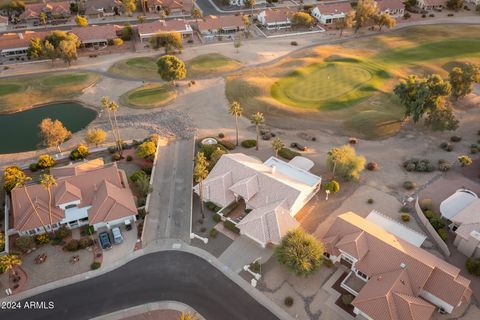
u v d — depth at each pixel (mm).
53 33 160375
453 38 163750
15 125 120750
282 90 132500
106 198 80625
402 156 99625
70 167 91062
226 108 123125
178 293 67938
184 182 92375
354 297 66062
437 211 82375
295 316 63938
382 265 66750
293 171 90625
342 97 126438
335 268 71062
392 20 175750
